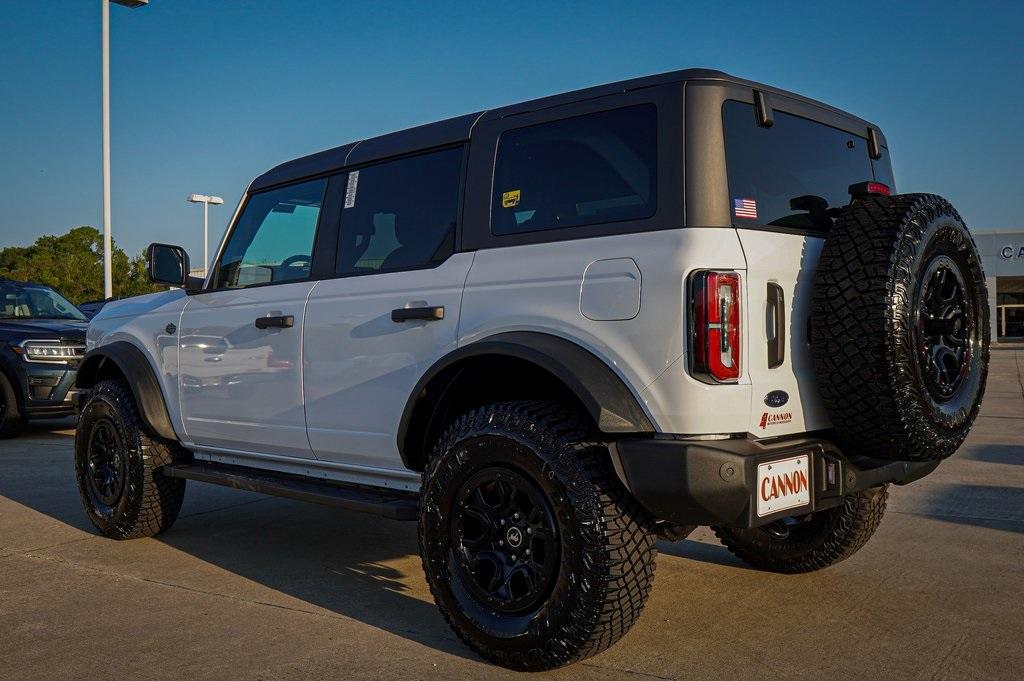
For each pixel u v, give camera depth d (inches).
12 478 286.8
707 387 112.0
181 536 207.2
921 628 138.5
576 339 121.4
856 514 156.3
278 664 126.7
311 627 142.8
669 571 171.5
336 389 155.7
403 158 155.6
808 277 124.7
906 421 115.9
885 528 202.1
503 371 137.3
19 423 382.6
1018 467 283.0
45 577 172.4
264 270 178.4
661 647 131.6
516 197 135.4
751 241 117.7
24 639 137.9
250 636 138.6
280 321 165.6
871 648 130.4
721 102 120.8
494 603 123.9
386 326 146.8
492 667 125.4
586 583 114.2
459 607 127.6
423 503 132.6
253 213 184.5
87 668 126.0
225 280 187.3
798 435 125.0
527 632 119.3
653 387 114.2
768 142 128.9
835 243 119.4
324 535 207.6
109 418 201.0
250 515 230.5
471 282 135.9
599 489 114.9
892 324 113.6
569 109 131.7
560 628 116.4
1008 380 714.2
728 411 113.3
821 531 160.1
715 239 114.5
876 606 149.2
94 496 207.2
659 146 119.9
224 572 175.9
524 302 127.8
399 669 124.8
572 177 129.3
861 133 153.4
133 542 201.2
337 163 167.5
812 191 136.5
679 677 120.5
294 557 187.3
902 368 114.0
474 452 125.6
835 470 124.0
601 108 127.7
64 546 197.6
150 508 196.9
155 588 165.0
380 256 154.8
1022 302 1560.0
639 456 112.7
